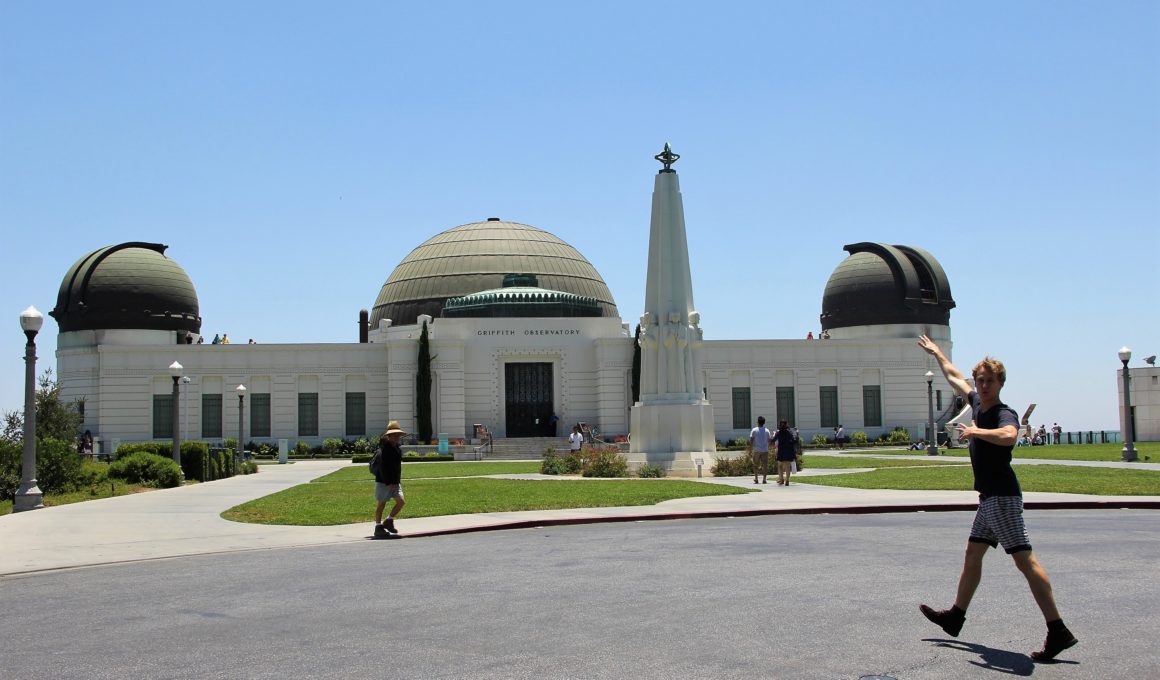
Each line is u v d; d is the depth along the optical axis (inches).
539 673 410.6
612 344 3137.3
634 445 1836.9
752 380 3233.3
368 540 866.1
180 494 1444.4
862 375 3294.8
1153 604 529.0
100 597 603.8
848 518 984.3
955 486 1312.7
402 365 3070.9
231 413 3070.9
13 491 1365.7
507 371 3191.4
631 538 844.0
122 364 3058.6
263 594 599.8
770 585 596.4
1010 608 522.6
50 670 431.2
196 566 724.0
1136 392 3484.3
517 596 576.7
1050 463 1921.8
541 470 1899.6
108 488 1533.0
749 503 1111.6
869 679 396.2
